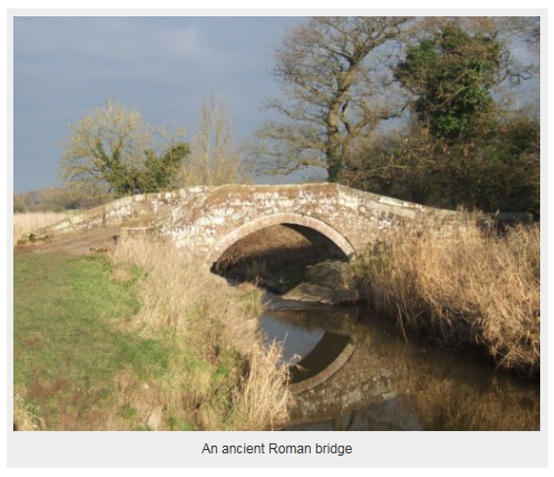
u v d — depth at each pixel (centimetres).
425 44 2573
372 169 2620
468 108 2420
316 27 2706
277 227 2681
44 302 1009
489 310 1227
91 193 2412
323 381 1295
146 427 793
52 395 755
